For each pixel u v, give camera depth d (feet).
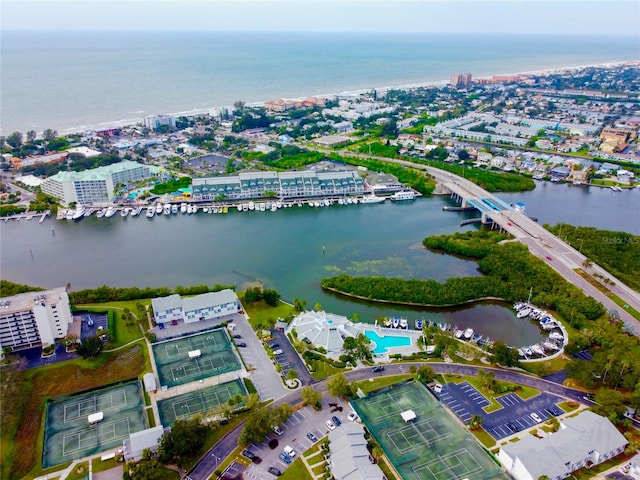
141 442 606.14
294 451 620.90
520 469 573.74
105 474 588.09
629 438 639.76
